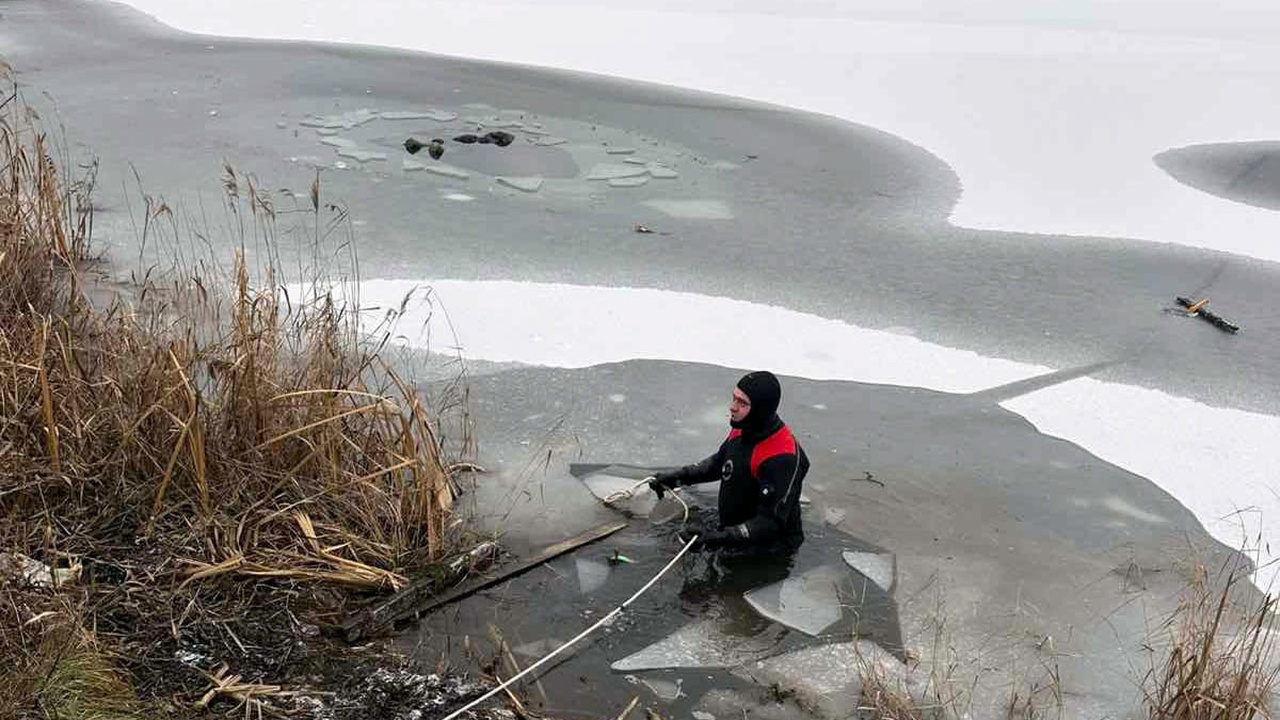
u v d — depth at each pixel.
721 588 5.56
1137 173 13.52
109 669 4.36
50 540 5.06
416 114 14.34
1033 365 8.38
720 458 5.98
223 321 7.70
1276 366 8.53
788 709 4.77
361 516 5.51
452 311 8.66
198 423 5.27
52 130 12.57
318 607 5.08
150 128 13.02
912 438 7.19
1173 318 9.34
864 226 11.27
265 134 13.07
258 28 19.02
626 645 5.11
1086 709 4.86
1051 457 7.05
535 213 11.08
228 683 4.47
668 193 11.95
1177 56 20.09
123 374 5.84
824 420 7.36
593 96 15.67
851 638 5.25
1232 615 5.55
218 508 5.38
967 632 5.35
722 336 8.59
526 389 7.52
